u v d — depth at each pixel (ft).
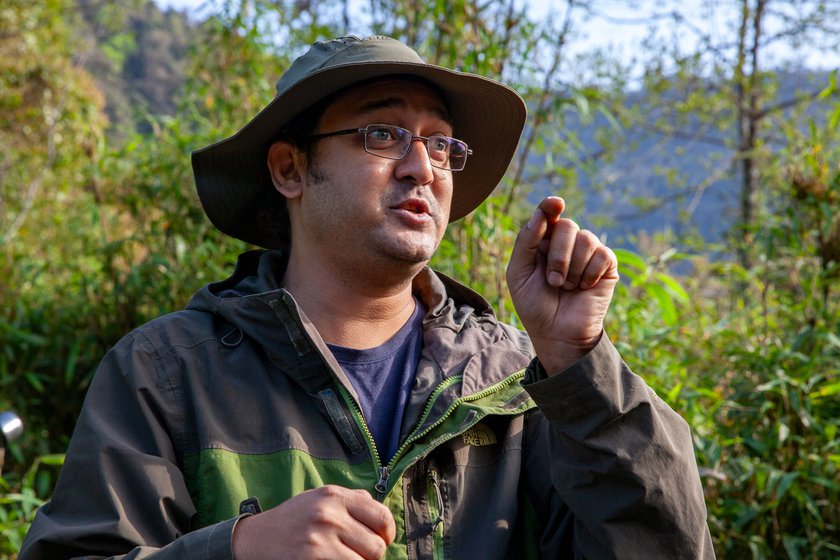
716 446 10.61
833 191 12.68
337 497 4.45
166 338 5.53
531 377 5.26
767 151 28.68
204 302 5.82
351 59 5.90
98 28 34.30
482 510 5.43
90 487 5.01
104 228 15.51
